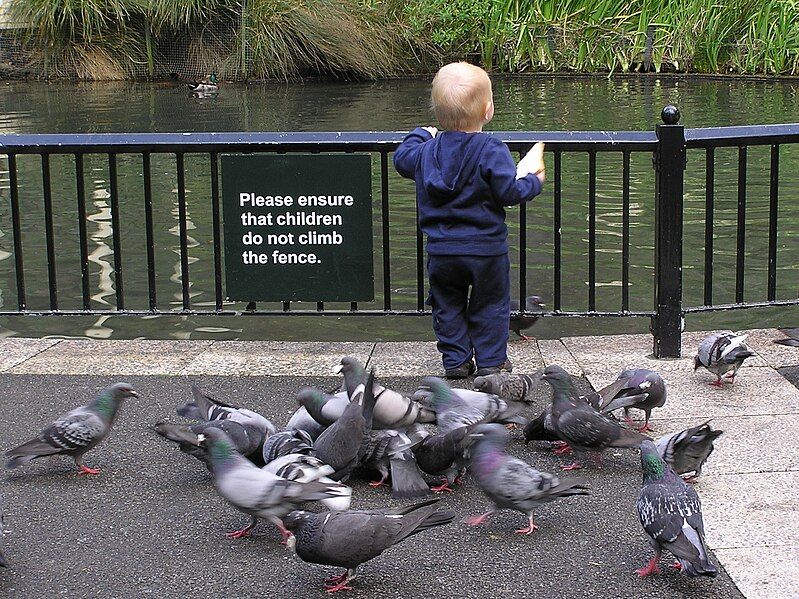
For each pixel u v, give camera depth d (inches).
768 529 126.1
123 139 172.1
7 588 119.4
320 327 211.8
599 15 593.9
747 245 250.2
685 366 165.0
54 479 138.5
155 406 155.6
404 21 626.2
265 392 159.6
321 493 121.8
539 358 170.1
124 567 122.6
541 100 481.1
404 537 117.5
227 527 129.2
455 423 135.8
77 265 243.4
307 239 169.5
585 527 127.9
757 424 146.6
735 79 549.6
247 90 561.6
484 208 156.7
